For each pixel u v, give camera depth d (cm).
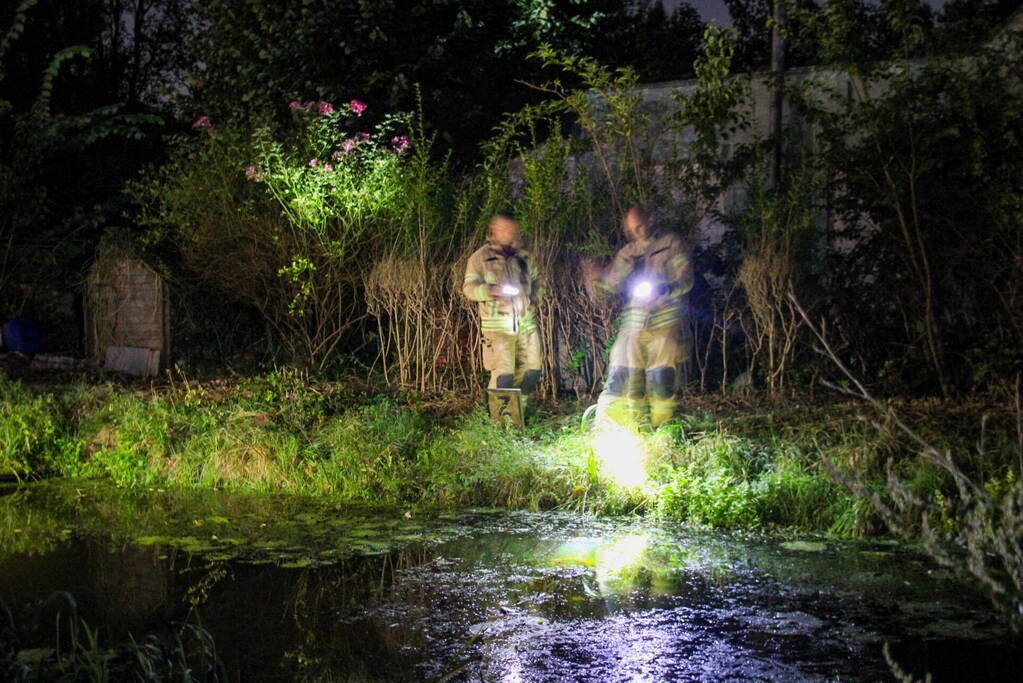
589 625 490
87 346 1495
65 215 1797
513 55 1658
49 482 905
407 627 490
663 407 839
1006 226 970
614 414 845
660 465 780
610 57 1791
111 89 2227
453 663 441
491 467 806
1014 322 987
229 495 836
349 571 593
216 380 1291
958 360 1037
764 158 1129
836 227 1166
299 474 862
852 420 859
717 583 559
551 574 582
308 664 443
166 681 423
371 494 823
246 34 1568
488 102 1652
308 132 1277
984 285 1037
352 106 1270
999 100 970
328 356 1305
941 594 532
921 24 1020
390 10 1538
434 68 1599
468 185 1235
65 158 1839
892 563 597
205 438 933
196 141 1408
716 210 1125
